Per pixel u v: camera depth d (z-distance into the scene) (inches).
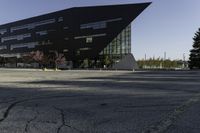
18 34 5039.4
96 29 3868.1
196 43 3326.8
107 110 399.2
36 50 4670.3
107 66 3718.0
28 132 277.1
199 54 3321.9
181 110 398.9
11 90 678.5
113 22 3727.9
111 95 575.5
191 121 327.3
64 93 612.1
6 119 335.0
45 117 347.9
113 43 3715.6
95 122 321.7
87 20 3964.1
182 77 1331.2
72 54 4128.9
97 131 282.4
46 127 296.7
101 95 574.9
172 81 1024.9
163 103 463.5
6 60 5147.6
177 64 4537.4
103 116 356.2
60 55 4055.1
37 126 300.8
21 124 310.0
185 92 634.8
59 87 762.2
